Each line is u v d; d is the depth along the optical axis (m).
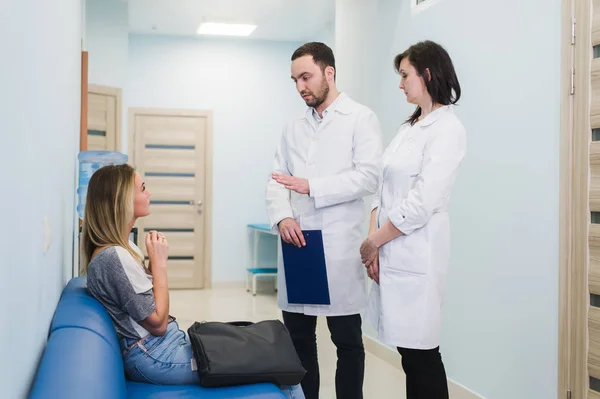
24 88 1.19
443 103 2.06
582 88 2.40
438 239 2.04
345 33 4.83
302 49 2.44
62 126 2.28
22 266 1.17
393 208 2.09
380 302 2.12
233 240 7.50
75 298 1.85
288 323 2.57
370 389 3.47
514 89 2.82
